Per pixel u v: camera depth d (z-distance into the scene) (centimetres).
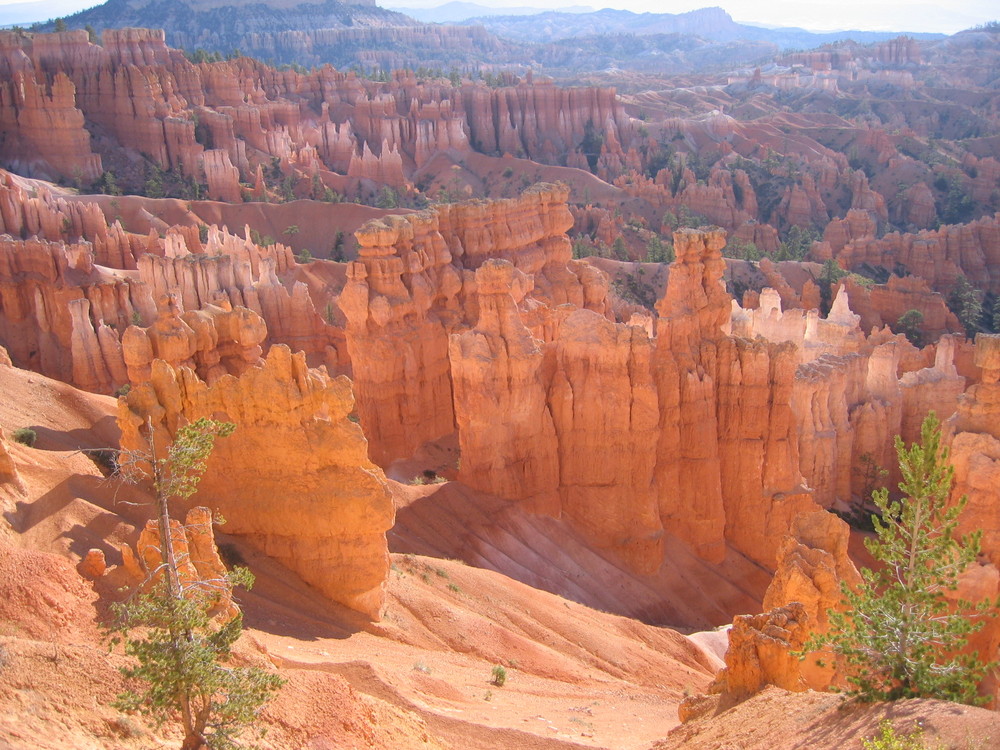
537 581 4881
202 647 2038
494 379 5175
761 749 2148
